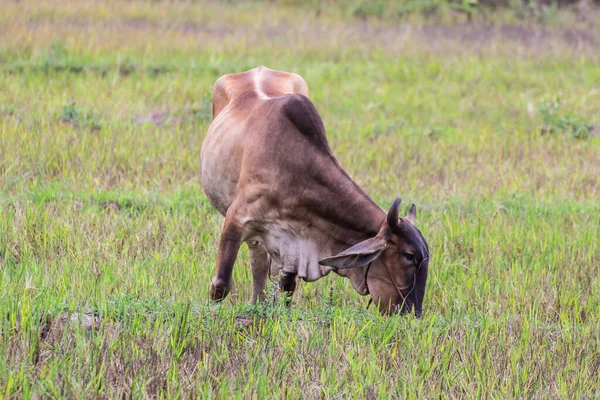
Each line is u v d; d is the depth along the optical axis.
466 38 66.25
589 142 43.25
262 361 18.91
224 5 70.81
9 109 40.31
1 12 58.97
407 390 18.23
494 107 48.78
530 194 34.91
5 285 21.19
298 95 21.38
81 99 43.53
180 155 36.00
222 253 21.39
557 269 27.23
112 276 23.23
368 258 19.67
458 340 21.00
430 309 23.77
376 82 52.72
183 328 19.45
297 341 19.88
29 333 18.61
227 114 23.33
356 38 62.50
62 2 63.28
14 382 16.62
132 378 17.70
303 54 57.25
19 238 25.89
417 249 19.88
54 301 20.56
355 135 42.16
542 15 73.50
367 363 19.06
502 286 25.59
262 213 21.12
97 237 26.34
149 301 21.19
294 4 73.12
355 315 21.34
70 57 50.94
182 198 31.59
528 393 18.83
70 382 16.78
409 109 47.88
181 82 48.25
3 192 30.45
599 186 36.81
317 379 18.44
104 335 18.84
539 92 52.28
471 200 33.81
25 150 34.38
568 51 61.41
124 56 52.44
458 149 40.59
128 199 31.02
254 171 21.05
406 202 33.31
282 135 20.94
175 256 25.17
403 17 71.75
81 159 34.50
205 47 55.88
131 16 63.53
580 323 23.62
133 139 37.06
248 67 52.66
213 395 17.27
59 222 27.28
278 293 21.84
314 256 21.16
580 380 19.11
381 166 37.34
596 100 50.78
